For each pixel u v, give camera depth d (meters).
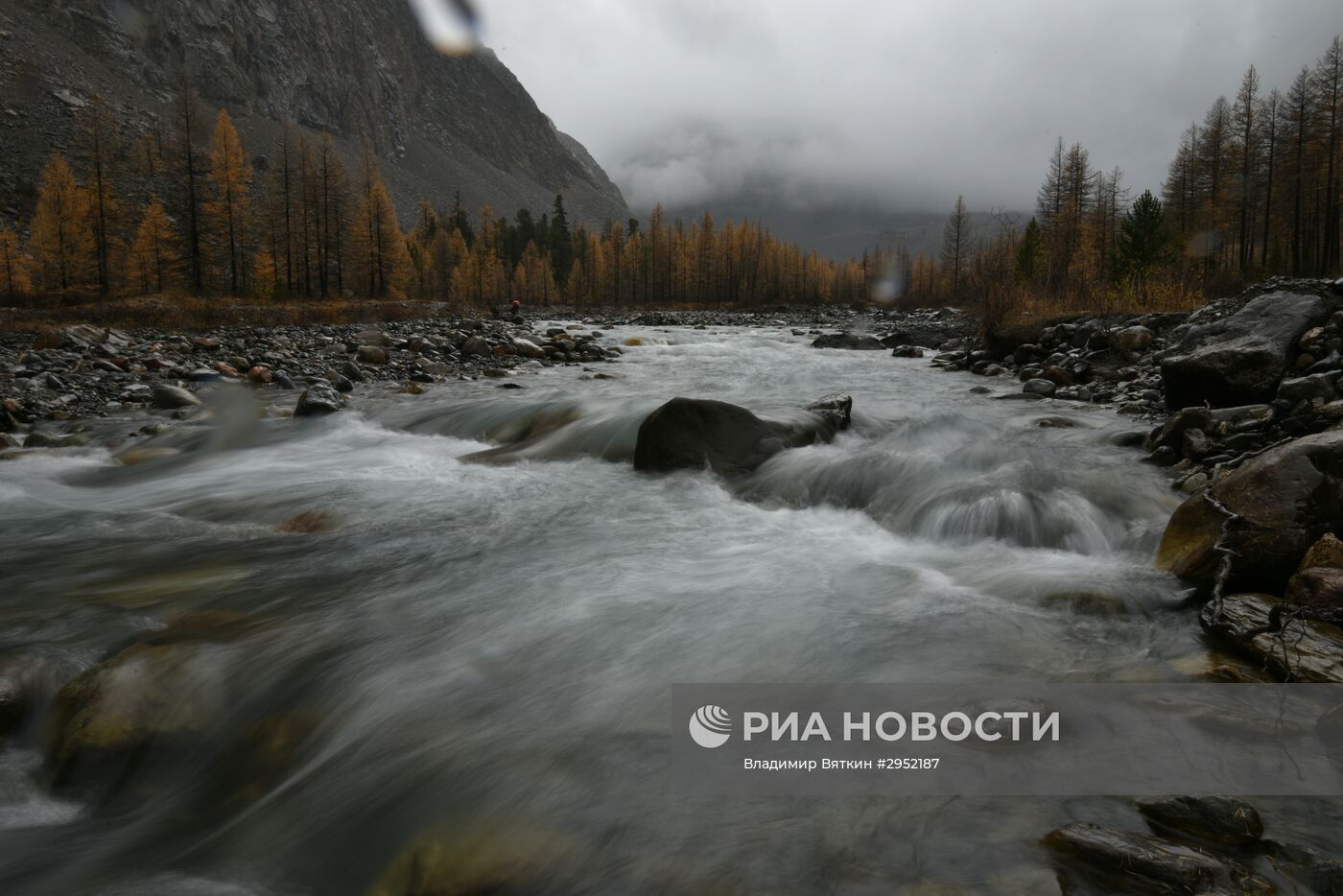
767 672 4.01
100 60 186.62
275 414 12.66
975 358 19.06
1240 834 2.62
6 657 4.21
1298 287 10.22
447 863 2.85
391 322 34.88
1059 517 5.98
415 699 3.86
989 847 2.65
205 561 5.95
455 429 11.75
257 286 59.38
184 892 2.89
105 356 18.06
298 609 4.95
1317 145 48.31
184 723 3.80
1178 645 4.15
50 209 56.19
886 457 7.82
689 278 116.94
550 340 25.12
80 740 3.62
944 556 5.78
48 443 10.68
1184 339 10.52
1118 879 2.44
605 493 7.76
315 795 3.32
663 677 3.99
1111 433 8.91
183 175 59.16
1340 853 2.52
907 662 4.04
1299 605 4.06
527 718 3.68
